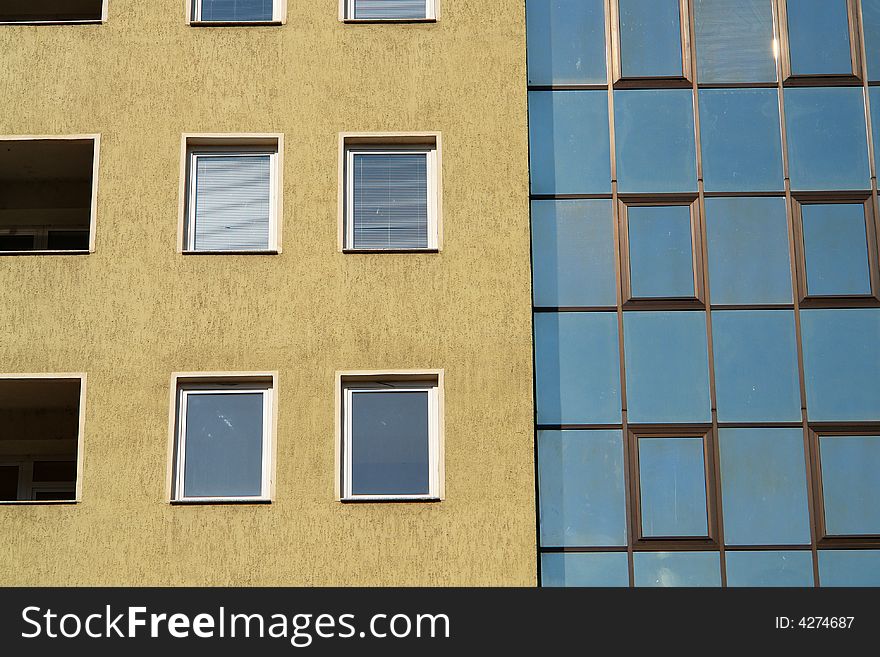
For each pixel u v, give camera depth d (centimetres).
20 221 2041
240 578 1669
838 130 1912
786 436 1797
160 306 1770
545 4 1973
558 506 1775
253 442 1736
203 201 1833
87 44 1880
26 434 1972
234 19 1906
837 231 1873
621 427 1805
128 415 1730
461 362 1744
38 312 1767
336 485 1700
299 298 1772
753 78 1934
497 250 1784
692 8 1964
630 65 1945
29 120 1848
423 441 1733
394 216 1828
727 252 1867
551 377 1823
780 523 1764
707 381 1819
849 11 1956
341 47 1873
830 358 1825
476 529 1681
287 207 1808
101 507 1694
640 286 1856
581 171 1903
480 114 1842
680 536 1761
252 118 1847
